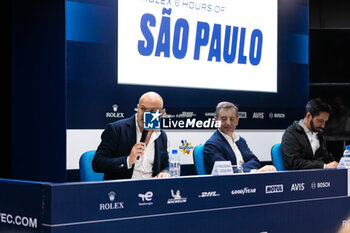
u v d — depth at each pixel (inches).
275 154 150.3
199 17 142.8
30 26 129.1
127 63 129.3
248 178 106.3
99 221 84.9
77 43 120.6
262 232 108.3
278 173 111.4
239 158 138.6
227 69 149.2
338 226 123.3
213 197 100.6
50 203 79.8
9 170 161.2
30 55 129.4
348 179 125.8
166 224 93.7
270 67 159.5
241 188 105.1
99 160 121.7
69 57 119.5
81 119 121.7
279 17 161.6
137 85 131.1
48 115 124.7
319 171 119.3
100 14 124.2
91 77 123.2
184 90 140.3
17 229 86.0
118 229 87.3
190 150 141.8
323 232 120.0
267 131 158.9
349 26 232.4
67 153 120.0
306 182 116.3
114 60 127.0
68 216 81.4
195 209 97.9
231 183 103.4
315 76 235.3
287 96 164.2
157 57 134.8
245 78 153.4
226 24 148.6
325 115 149.2
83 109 122.0
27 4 130.0
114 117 127.0
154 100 125.3
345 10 232.1
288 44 164.2
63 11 119.2
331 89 233.1
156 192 92.4
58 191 80.3
